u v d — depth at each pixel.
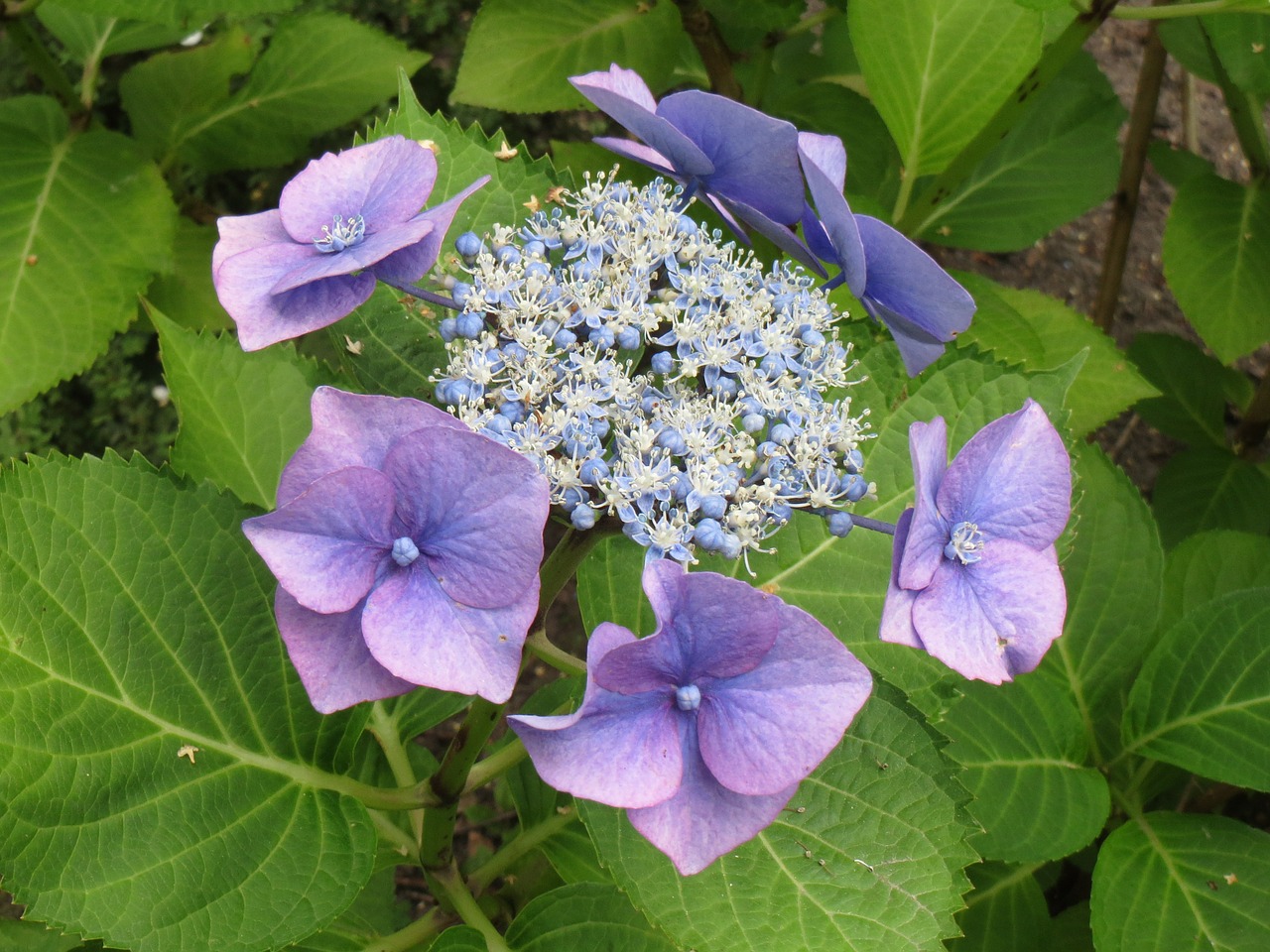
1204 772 0.35
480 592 0.21
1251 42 0.37
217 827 0.27
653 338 0.25
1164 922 0.34
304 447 0.21
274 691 0.28
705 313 0.25
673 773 0.20
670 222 0.26
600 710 0.20
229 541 0.28
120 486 0.27
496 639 0.21
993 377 0.31
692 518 0.24
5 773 0.25
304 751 0.28
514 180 0.32
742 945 0.26
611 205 0.26
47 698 0.26
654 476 0.23
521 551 0.21
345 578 0.21
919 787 0.27
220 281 0.24
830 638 0.20
